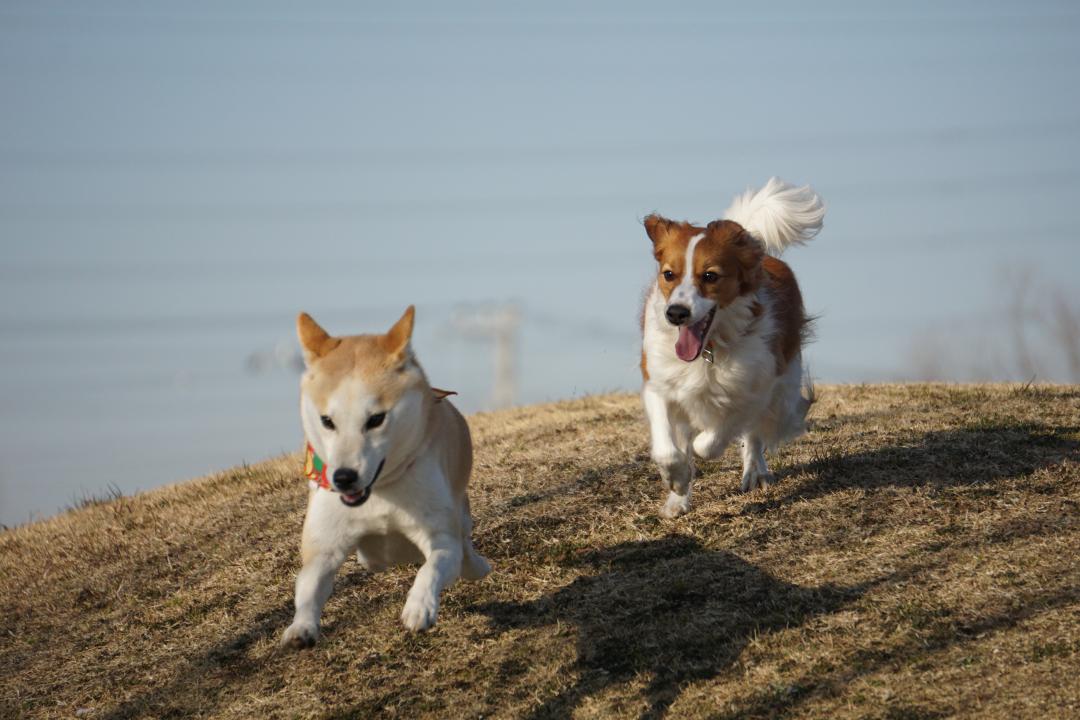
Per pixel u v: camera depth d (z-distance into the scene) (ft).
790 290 33.99
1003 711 21.54
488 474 40.45
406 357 23.24
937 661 23.77
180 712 28.09
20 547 42.42
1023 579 26.48
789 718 22.79
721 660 25.58
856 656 24.53
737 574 29.37
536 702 25.55
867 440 38.17
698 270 29.14
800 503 32.99
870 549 29.45
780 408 33.24
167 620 33.24
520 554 32.78
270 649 30.25
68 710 29.09
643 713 24.18
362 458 21.70
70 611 35.42
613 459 40.24
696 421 31.60
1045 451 35.04
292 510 40.24
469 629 29.22
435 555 23.03
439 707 26.11
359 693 27.32
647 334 31.19
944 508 31.24
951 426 38.86
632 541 32.42
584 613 28.94
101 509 46.11
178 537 39.63
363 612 31.01
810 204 34.06
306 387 22.99
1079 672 22.30
